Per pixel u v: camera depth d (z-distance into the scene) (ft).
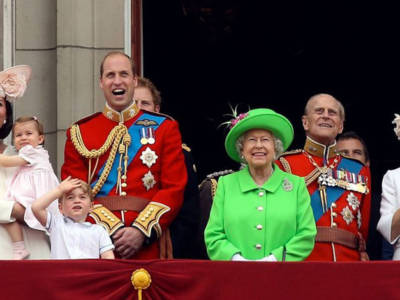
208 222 113.80
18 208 112.88
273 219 111.65
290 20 189.67
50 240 112.57
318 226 120.06
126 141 118.42
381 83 190.49
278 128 113.91
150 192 117.39
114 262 105.50
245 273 105.40
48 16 140.05
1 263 104.94
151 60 187.11
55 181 115.96
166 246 116.06
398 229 117.70
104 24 140.15
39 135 116.78
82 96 138.72
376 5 189.57
